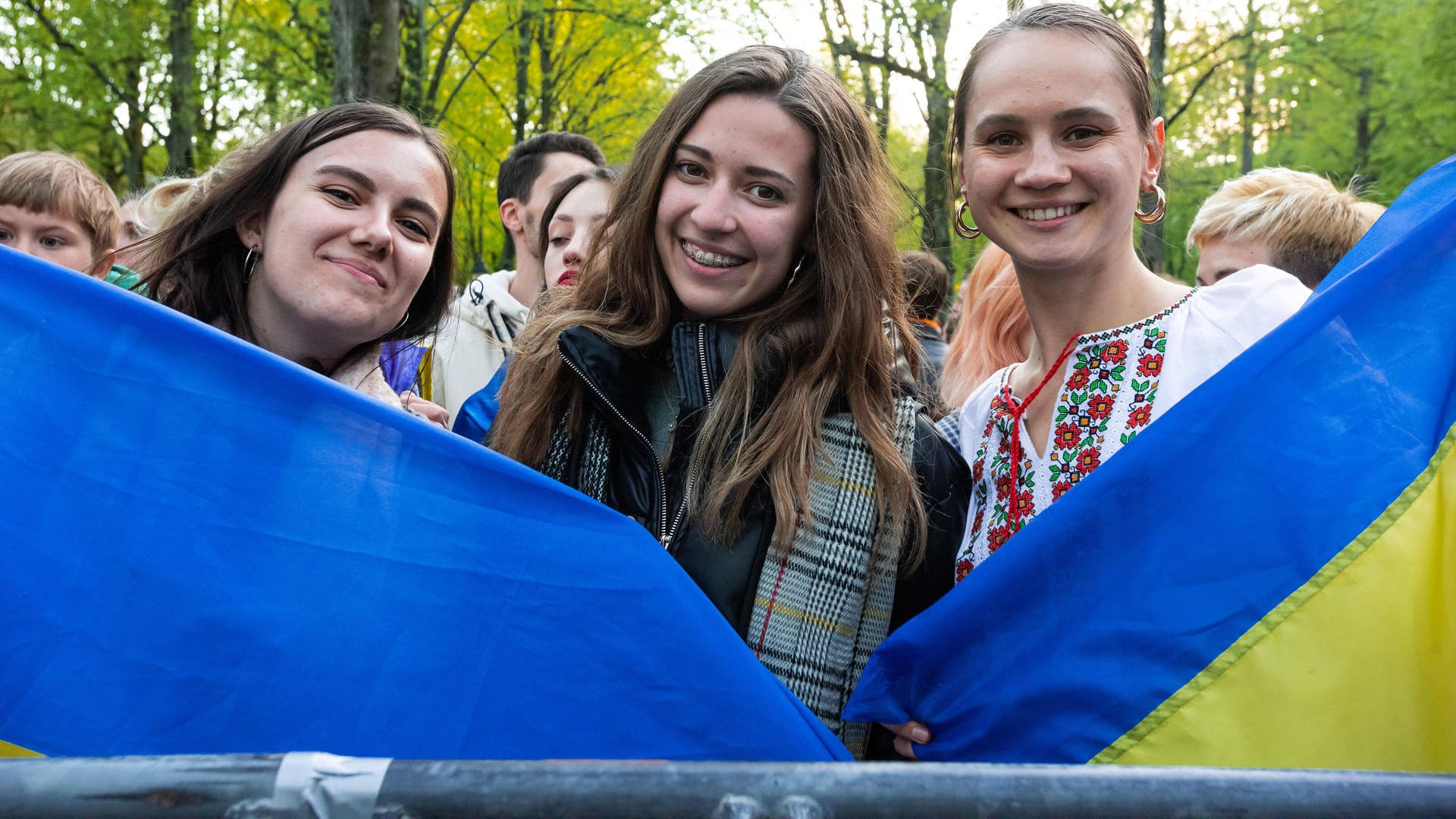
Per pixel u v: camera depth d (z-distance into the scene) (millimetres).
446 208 1722
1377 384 1344
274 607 1206
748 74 1663
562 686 1229
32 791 767
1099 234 1558
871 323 1669
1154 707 1305
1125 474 1351
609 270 1780
